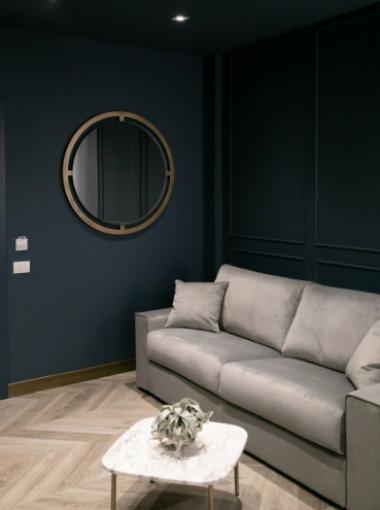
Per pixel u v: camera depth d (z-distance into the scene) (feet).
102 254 12.23
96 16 10.15
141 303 12.89
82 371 12.14
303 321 9.21
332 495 7.21
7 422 9.95
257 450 8.41
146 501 7.46
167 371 10.49
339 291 9.11
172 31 11.16
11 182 10.96
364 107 10.12
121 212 12.32
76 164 11.63
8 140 10.85
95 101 11.80
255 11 10.03
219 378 9.01
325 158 10.94
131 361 12.82
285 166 11.82
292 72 11.45
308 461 7.54
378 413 6.51
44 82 11.16
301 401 7.50
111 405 10.73
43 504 7.39
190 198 13.42
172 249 13.25
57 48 11.25
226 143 13.24
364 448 6.70
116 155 12.16
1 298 10.92
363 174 10.24
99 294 12.27
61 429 9.64
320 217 11.13
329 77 10.72
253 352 9.62
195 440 6.97
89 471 8.22
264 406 8.05
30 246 11.28
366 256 10.34
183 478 6.18
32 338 11.47
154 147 12.67
